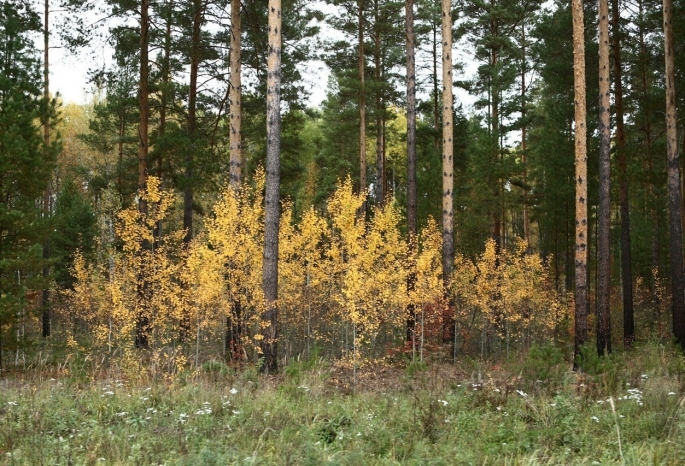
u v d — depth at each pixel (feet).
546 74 65.31
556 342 70.23
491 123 78.64
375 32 85.35
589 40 61.52
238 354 47.01
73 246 83.97
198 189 63.00
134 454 19.11
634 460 17.94
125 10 58.23
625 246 63.46
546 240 87.51
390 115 90.89
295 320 63.16
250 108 71.10
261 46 60.44
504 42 81.61
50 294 81.15
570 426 23.06
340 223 53.11
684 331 52.65
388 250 56.70
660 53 63.62
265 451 20.52
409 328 55.98
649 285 98.37
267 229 43.04
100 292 62.69
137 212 49.47
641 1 60.80
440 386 35.17
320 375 38.34
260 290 47.44
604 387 31.71
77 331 77.20
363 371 47.42
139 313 50.29
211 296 45.42
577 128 44.83
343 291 47.83
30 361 50.01
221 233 45.52
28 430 22.11
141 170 58.75
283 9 62.54
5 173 42.96
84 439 21.31
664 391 27.73
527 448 20.56
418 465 18.57
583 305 44.09
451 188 56.39
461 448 20.54
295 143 82.48
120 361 45.62
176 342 57.47
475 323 74.08
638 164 61.26
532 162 92.32
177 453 19.93
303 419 26.09
